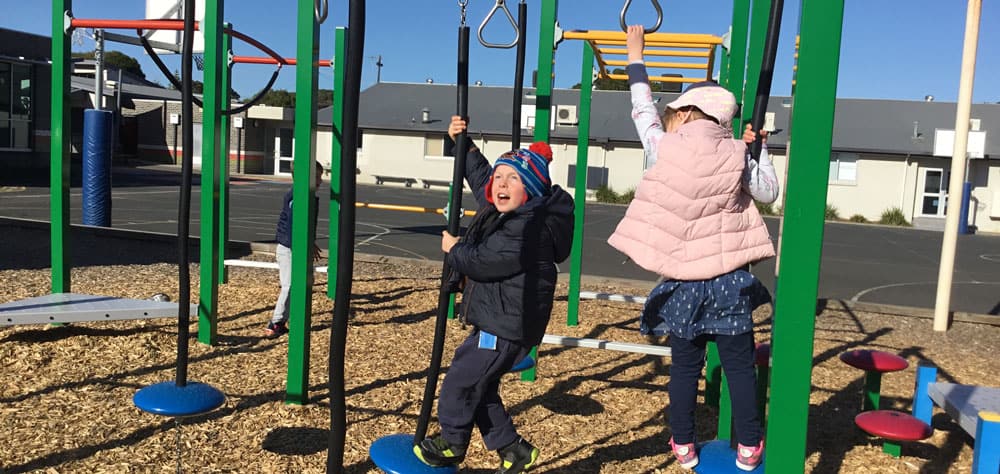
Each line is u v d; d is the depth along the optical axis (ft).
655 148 9.43
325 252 37.86
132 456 11.73
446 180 110.52
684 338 9.49
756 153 9.13
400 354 18.80
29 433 12.32
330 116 116.26
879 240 69.46
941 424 16.19
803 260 7.14
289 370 14.44
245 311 22.65
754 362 9.41
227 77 26.03
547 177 9.91
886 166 93.04
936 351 23.40
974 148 37.01
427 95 120.16
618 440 13.93
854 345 23.68
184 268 10.25
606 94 111.65
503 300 9.68
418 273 33.01
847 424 15.90
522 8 9.83
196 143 122.31
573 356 20.15
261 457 12.01
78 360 16.43
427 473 8.74
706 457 9.61
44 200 61.72
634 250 9.45
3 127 89.10
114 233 40.14
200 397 10.11
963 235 83.10
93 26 18.34
